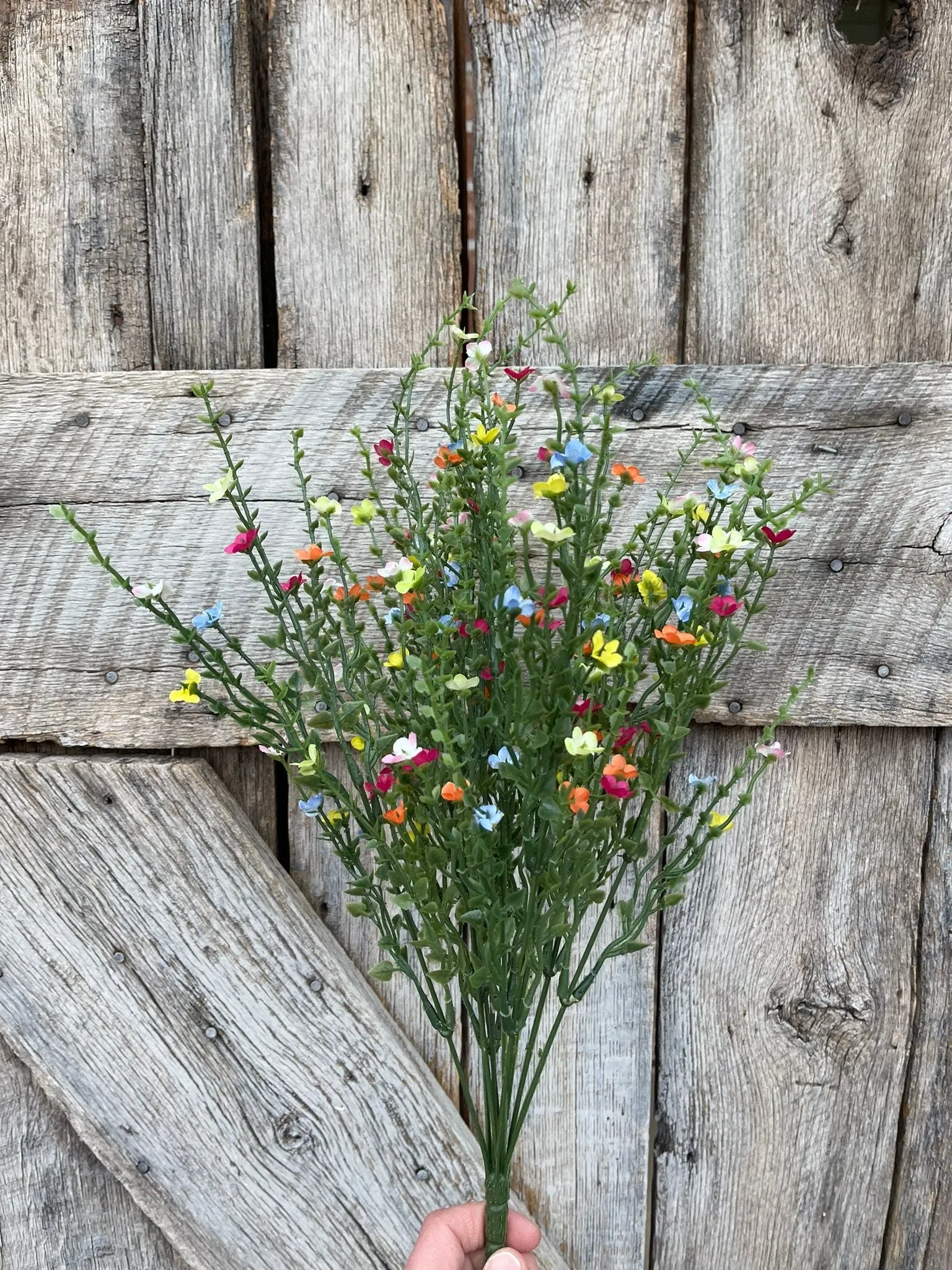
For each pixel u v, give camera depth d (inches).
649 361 19.9
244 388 21.1
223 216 21.3
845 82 21.0
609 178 21.2
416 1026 23.1
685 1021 23.0
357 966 22.9
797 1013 23.0
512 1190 23.1
